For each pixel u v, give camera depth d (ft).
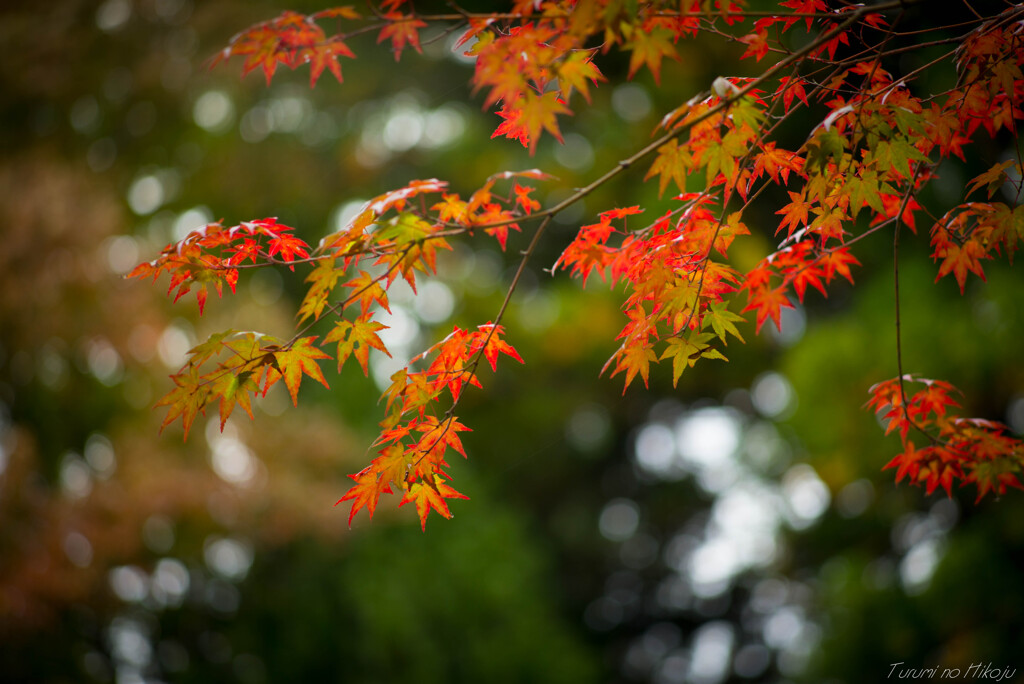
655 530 52.19
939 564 22.68
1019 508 21.88
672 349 6.85
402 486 6.71
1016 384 21.61
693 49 26.35
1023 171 7.31
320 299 6.49
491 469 40.01
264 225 6.77
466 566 33.04
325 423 28.68
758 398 38.24
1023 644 21.03
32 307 23.88
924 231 24.73
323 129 42.80
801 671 27.35
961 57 6.91
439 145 39.47
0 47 29.27
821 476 24.77
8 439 23.09
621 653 51.70
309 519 27.14
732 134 6.42
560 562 49.80
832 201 6.88
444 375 6.89
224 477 26.16
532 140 5.77
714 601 51.11
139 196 37.50
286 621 30.76
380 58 39.65
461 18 5.86
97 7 32.22
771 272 8.59
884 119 6.23
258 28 6.61
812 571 35.63
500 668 32.19
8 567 22.13
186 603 29.01
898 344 8.02
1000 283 21.22
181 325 26.58
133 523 24.23
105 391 26.91
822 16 6.61
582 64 5.62
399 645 30.35
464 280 37.27
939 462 8.59
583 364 35.29
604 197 31.73
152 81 32.89
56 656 25.75
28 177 25.36
